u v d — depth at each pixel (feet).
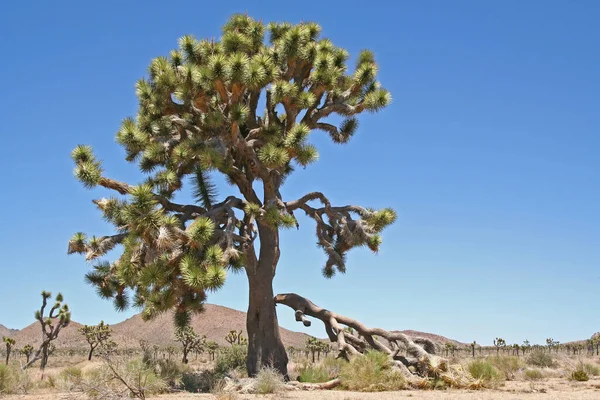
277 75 49.98
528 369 65.00
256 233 52.37
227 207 51.24
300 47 55.26
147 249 44.50
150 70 54.70
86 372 53.01
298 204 58.85
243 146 51.55
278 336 54.85
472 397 39.99
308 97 52.54
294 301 59.52
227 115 51.03
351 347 55.62
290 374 58.03
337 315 58.90
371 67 56.59
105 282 49.08
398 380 47.75
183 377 52.70
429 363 49.96
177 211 52.75
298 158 49.93
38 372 71.15
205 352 188.34
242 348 67.26
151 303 44.45
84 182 46.29
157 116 53.88
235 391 44.91
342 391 46.50
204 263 43.14
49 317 95.04
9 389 47.06
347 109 56.44
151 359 56.08
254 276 54.75
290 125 55.11
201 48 52.37
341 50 58.29
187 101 50.49
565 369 69.67
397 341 54.95
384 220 56.39
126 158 55.88
